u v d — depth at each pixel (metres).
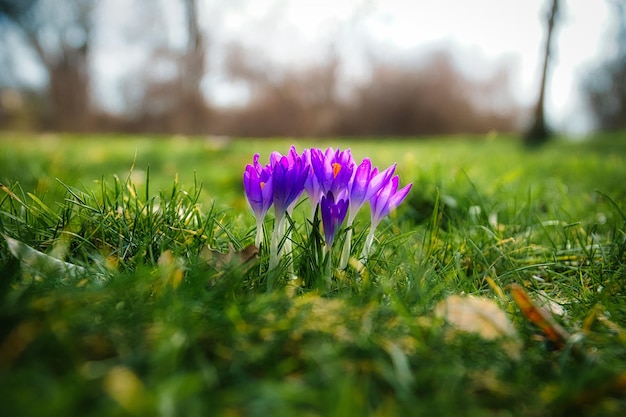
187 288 0.37
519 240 0.64
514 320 0.40
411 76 7.40
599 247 0.58
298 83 7.07
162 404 0.22
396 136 7.45
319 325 0.32
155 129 6.97
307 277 0.44
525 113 7.27
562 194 0.90
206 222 0.51
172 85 6.48
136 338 0.28
